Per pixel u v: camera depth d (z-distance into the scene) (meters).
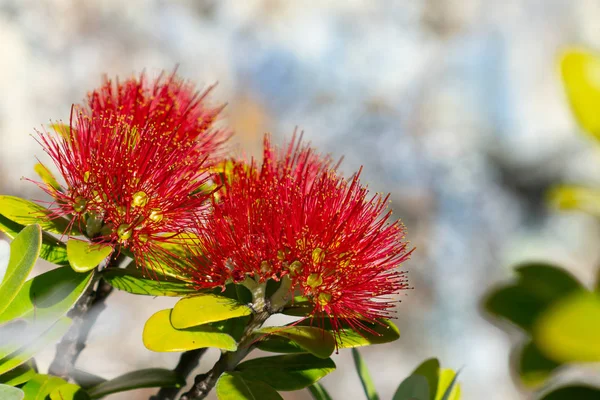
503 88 3.03
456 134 2.94
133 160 0.66
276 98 2.75
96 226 0.67
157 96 0.71
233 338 0.66
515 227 2.79
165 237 0.67
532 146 2.90
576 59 0.57
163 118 0.70
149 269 0.67
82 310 0.68
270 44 2.81
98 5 2.24
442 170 2.82
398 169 2.78
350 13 3.03
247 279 0.66
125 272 0.67
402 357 2.22
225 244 0.66
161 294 0.66
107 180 0.66
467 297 2.48
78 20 2.17
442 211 2.71
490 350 2.37
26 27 2.04
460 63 3.13
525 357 0.62
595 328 0.53
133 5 2.37
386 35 3.04
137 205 0.66
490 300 0.63
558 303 0.54
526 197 2.88
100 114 0.68
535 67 3.01
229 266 0.66
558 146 2.88
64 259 0.67
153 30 2.42
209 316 0.64
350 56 2.96
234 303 0.66
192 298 0.65
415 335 2.31
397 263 0.67
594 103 0.57
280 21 2.90
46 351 0.97
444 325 2.37
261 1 2.85
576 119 0.57
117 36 2.27
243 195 0.67
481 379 2.29
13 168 1.82
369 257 0.67
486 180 2.83
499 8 3.07
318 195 0.66
